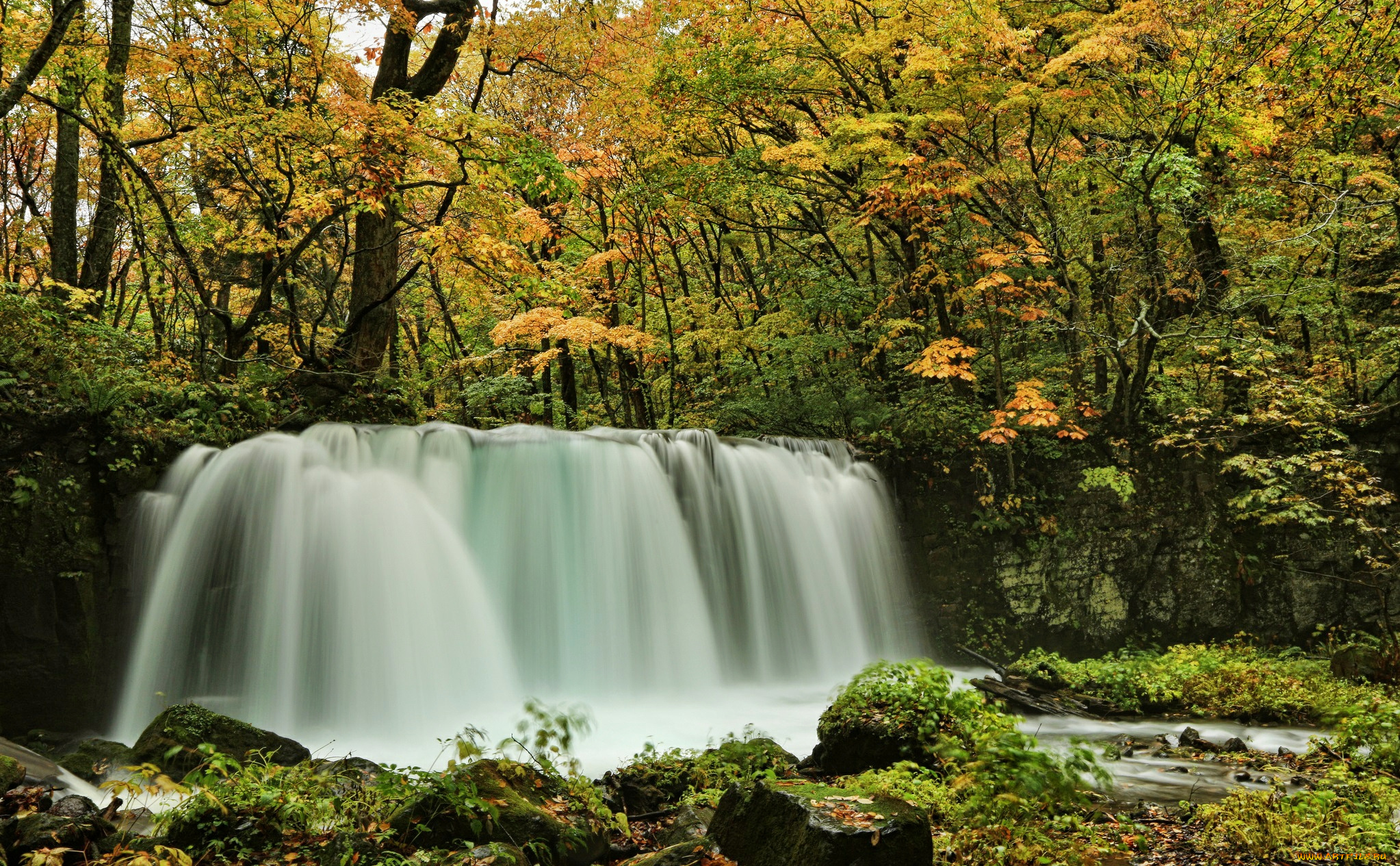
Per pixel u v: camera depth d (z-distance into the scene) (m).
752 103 16.91
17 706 8.61
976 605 14.62
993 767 5.12
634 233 18.28
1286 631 13.99
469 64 20.00
